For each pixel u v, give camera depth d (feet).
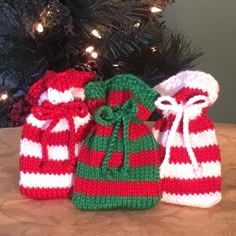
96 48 4.24
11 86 4.64
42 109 2.52
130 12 4.21
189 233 2.23
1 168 2.89
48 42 4.29
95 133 2.48
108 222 2.33
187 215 2.39
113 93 2.48
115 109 2.47
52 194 2.55
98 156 2.45
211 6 5.39
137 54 4.52
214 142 2.49
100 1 4.13
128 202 2.42
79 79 2.58
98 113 2.44
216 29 5.43
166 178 2.48
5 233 2.23
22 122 4.58
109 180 2.43
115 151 2.45
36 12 4.06
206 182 2.44
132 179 2.43
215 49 5.48
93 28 4.13
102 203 2.42
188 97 2.49
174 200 2.48
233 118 5.56
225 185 2.67
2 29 4.25
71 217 2.38
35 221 2.34
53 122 2.54
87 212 2.43
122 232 2.24
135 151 2.46
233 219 2.35
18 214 2.41
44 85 2.59
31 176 2.53
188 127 2.48
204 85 2.49
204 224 2.30
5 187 2.68
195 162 2.44
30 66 4.28
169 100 2.46
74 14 4.19
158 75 4.45
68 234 2.22
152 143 2.47
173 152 2.47
